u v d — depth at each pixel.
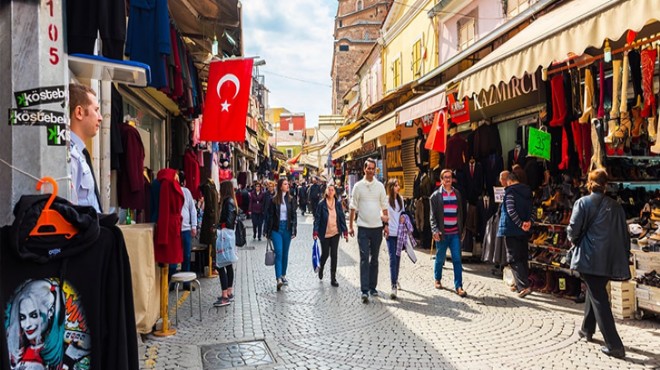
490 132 9.09
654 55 5.16
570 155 6.93
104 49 4.01
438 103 7.41
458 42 12.84
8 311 2.09
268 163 32.91
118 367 2.26
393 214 7.21
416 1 15.78
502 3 10.40
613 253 4.47
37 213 2.10
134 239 4.94
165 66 5.60
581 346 4.80
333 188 8.23
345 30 43.00
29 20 2.43
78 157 2.90
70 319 2.20
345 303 6.86
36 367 2.13
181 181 9.94
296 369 4.38
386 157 16.78
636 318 5.64
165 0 5.50
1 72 2.41
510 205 6.83
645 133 5.51
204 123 7.75
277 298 7.24
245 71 7.81
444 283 7.96
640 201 6.53
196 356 4.70
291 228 7.94
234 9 6.93
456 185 9.48
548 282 7.11
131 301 2.36
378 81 22.09
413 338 5.20
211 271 9.13
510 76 5.35
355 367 4.41
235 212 6.92
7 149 2.40
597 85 6.03
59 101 2.52
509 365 4.36
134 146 6.20
